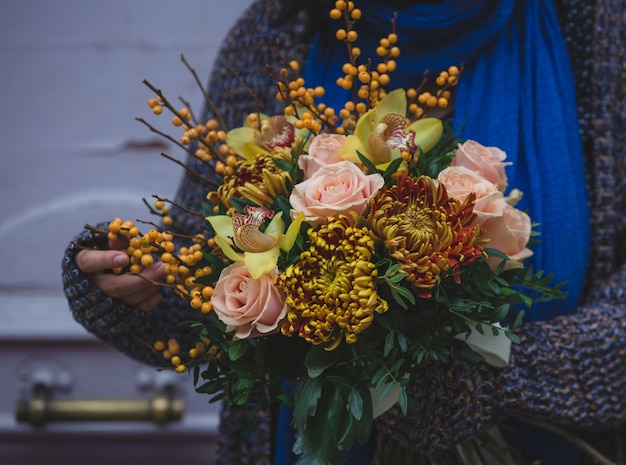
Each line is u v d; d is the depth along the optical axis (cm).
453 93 117
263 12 127
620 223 115
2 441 172
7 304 173
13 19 174
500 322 96
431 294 87
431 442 101
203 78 175
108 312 108
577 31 115
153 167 175
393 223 85
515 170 111
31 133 175
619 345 106
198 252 94
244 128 101
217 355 96
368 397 90
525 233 96
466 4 112
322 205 86
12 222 175
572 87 114
